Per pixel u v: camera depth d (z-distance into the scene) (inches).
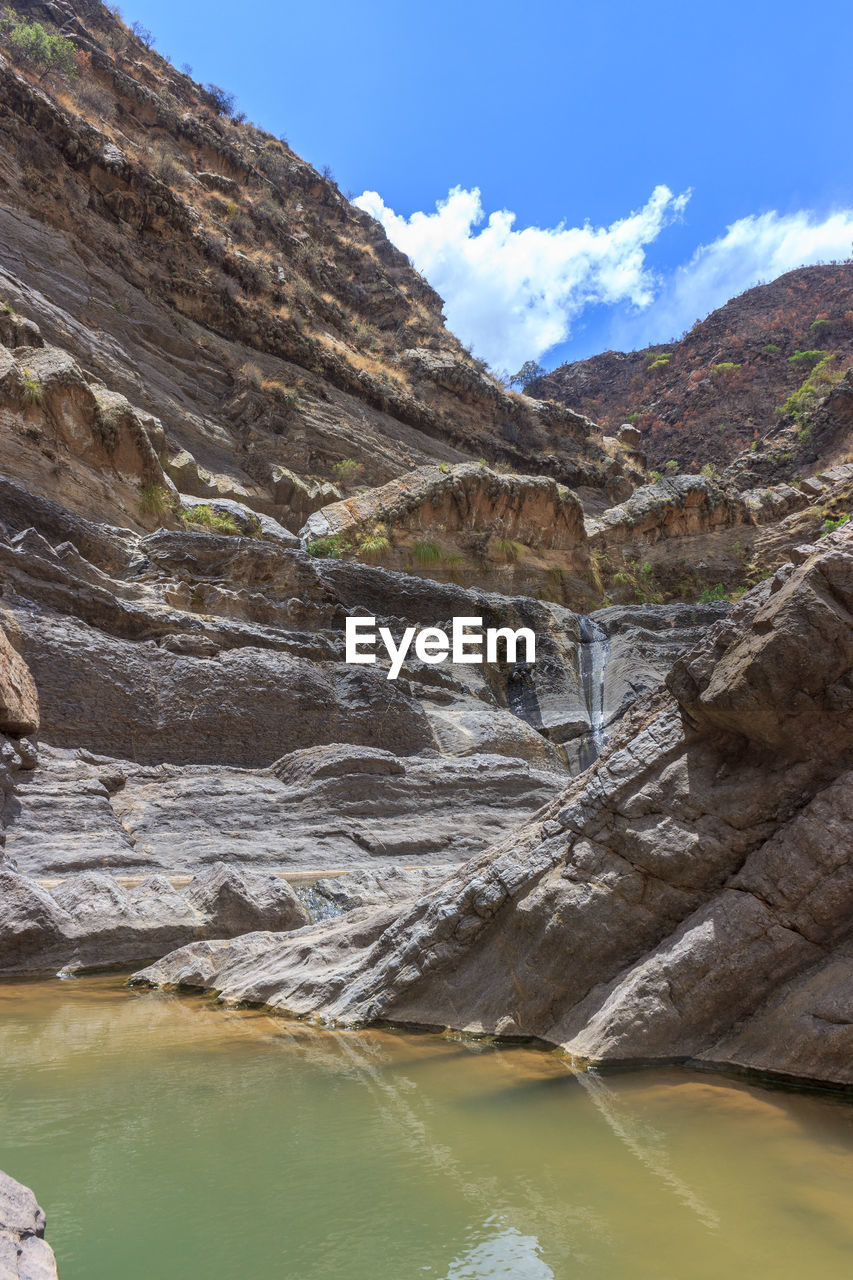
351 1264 92.9
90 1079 161.5
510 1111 147.1
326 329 2320.4
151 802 481.4
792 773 181.5
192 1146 128.1
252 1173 118.1
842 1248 99.1
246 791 518.6
